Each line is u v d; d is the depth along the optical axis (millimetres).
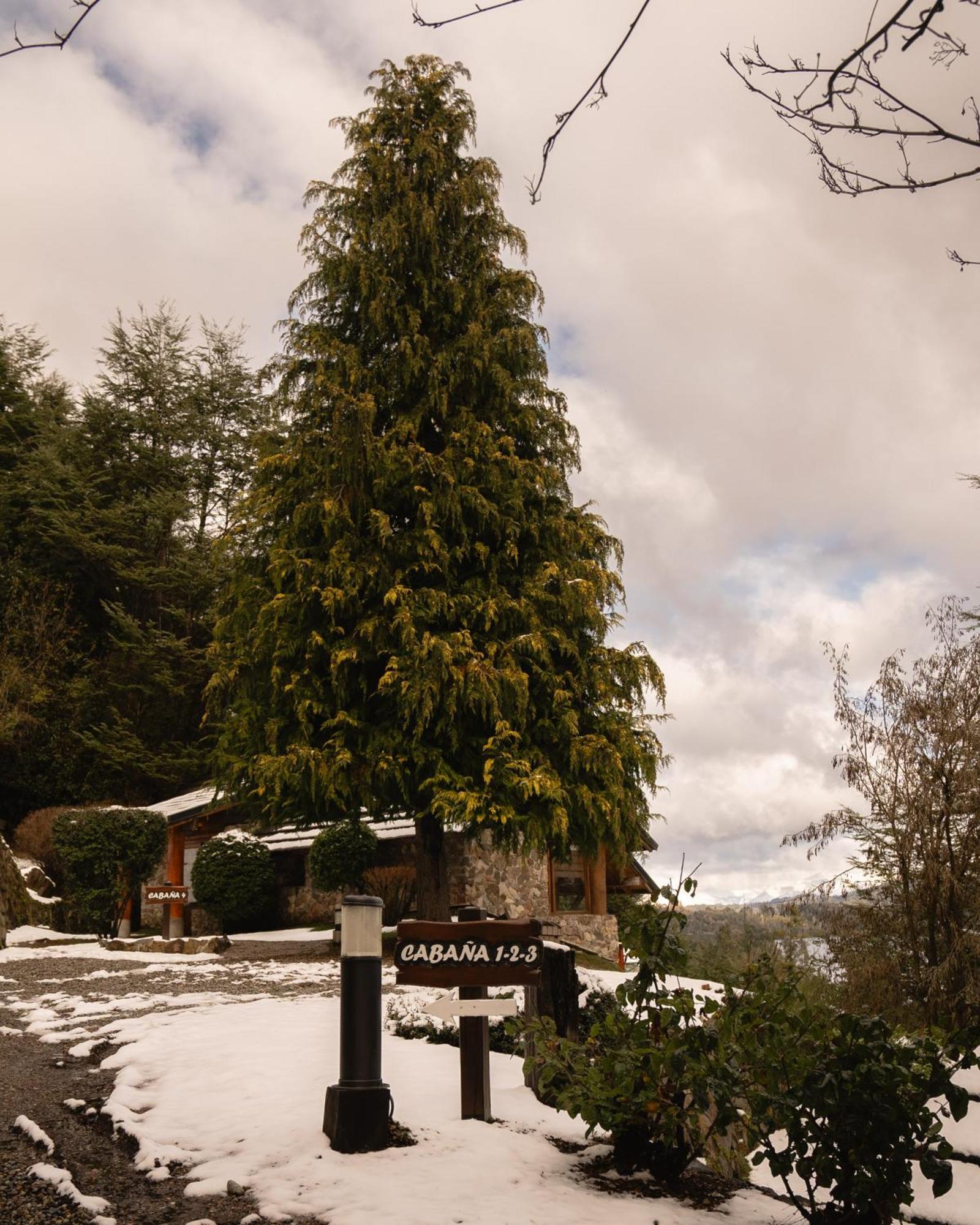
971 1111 5676
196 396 34750
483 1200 3961
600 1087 4391
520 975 5078
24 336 34219
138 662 29250
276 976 11758
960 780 8367
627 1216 3922
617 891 20906
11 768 27391
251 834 20047
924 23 2473
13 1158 4605
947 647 8719
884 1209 3836
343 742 13109
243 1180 4195
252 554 14938
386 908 17266
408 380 14602
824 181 2828
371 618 13414
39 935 17609
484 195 15445
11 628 28484
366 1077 4594
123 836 19172
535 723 13734
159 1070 6074
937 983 7906
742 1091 4129
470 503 14016
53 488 29719
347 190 15508
